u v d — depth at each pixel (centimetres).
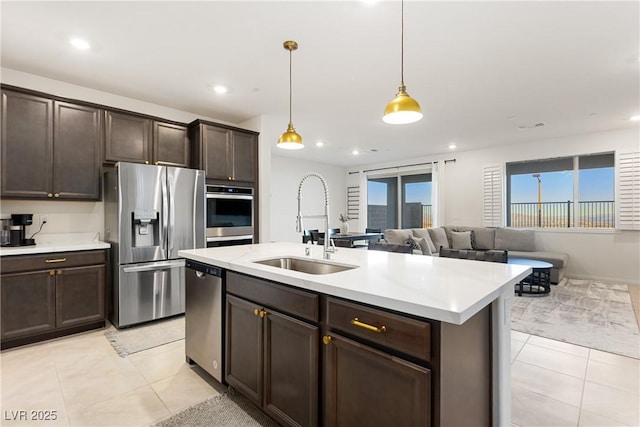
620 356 251
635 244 503
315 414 143
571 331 303
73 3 202
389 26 230
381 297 115
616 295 434
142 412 180
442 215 707
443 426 107
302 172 796
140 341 279
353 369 128
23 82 301
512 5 206
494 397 144
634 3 203
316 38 246
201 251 246
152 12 212
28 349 260
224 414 179
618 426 169
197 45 255
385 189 845
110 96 355
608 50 263
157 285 324
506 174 636
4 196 270
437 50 264
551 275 502
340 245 547
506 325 150
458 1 202
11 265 259
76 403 188
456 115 436
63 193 300
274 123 474
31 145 283
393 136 557
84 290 295
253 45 256
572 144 552
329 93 359
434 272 159
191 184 353
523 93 356
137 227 314
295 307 152
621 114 430
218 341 204
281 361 161
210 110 415
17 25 226
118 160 334
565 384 211
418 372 107
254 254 228
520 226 623
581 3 203
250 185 425
